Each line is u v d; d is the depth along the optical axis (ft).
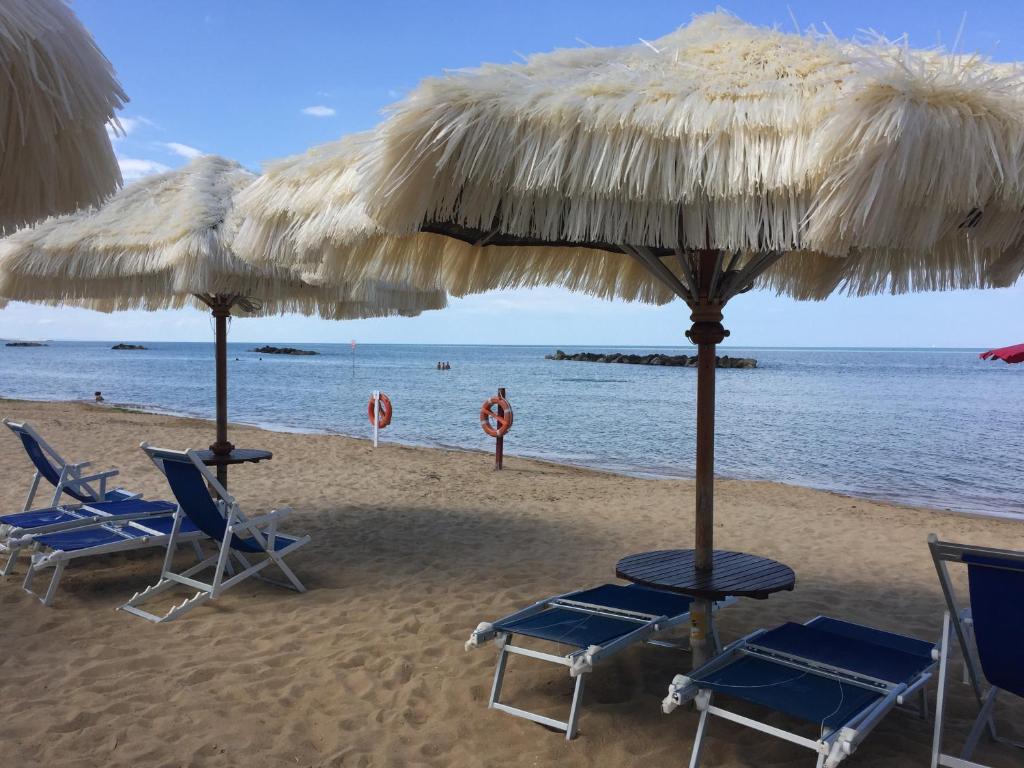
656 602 10.37
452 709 9.60
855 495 36.88
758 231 6.87
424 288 11.63
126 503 16.14
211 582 14.64
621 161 6.58
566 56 8.09
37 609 12.83
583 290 12.12
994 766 8.42
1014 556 6.76
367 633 12.17
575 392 113.50
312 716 9.33
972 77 6.01
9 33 5.04
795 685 7.79
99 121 5.96
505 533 20.24
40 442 15.76
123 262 14.43
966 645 8.70
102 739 8.59
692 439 57.00
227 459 16.28
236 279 14.62
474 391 111.96
